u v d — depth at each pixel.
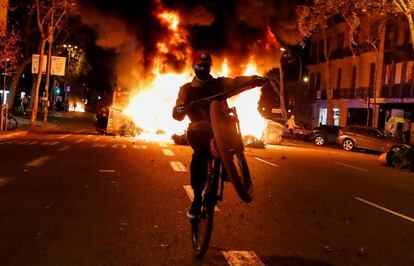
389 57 43.28
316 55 57.59
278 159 20.19
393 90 42.47
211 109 5.51
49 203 8.89
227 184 12.11
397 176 17.31
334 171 17.05
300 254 6.52
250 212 9.00
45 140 23.67
